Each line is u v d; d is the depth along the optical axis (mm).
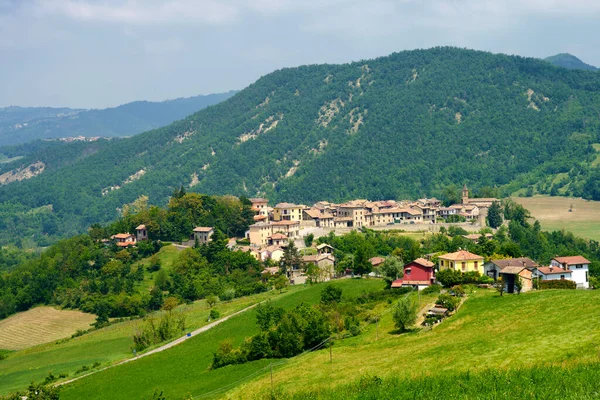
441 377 87188
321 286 192375
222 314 190875
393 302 150625
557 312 106812
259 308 175500
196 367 136375
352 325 132625
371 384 90188
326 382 98125
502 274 141000
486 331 107250
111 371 143750
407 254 198625
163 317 190500
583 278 162750
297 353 128625
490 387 79688
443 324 118688
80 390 132125
